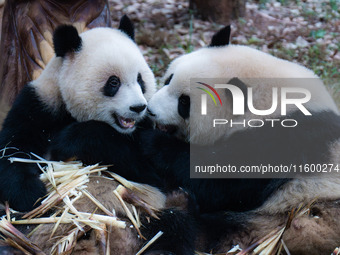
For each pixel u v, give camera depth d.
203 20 5.98
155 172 3.23
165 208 3.11
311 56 5.14
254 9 6.38
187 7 6.31
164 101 3.25
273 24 6.01
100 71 3.13
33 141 3.16
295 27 5.95
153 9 6.21
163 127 3.31
